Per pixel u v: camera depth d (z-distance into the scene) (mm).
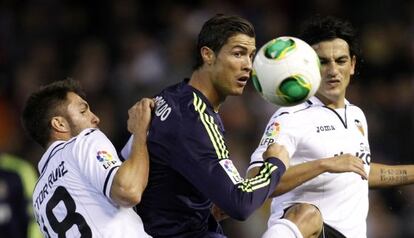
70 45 46250
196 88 20438
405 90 41969
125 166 19703
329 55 21406
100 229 19984
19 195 30516
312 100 21750
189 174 19781
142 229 20234
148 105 20250
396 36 45031
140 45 45156
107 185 19672
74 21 46781
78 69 44250
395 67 43812
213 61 20234
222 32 20156
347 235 21219
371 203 37094
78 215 20156
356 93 40469
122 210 20156
